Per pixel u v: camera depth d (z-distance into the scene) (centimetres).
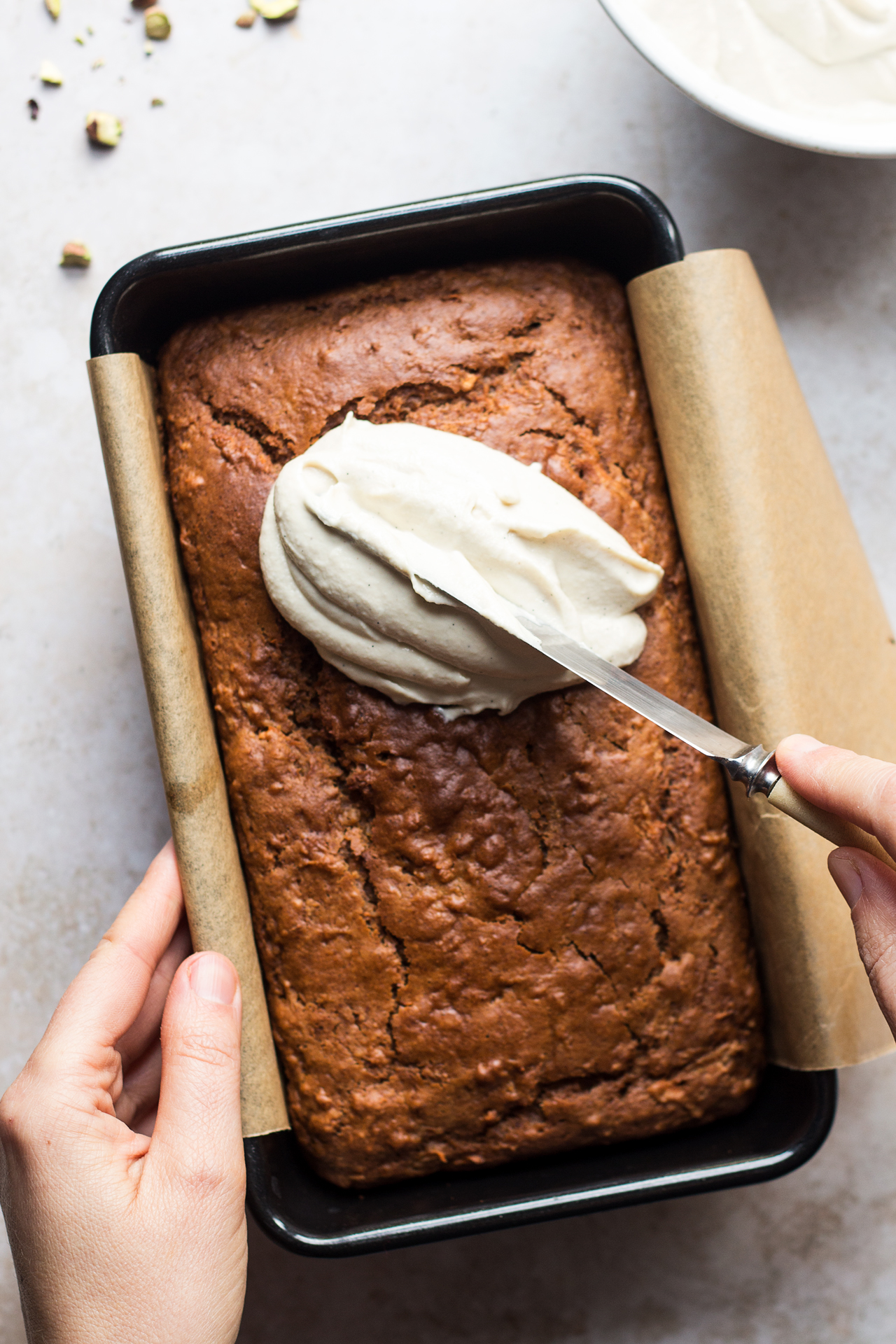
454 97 46
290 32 46
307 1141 40
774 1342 45
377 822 39
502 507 38
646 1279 46
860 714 41
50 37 46
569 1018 39
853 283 46
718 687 40
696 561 40
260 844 40
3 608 46
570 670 37
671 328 40
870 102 43
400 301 41
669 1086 40
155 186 46
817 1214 46
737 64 43
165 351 41
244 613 40
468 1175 40
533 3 46
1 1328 45
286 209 46
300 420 40
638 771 40
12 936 46
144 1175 37
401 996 39
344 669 39
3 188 46
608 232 41
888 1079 46
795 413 41
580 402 40
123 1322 36
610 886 40
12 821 46
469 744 39
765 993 41
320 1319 45
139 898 40
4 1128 38
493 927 39
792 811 36
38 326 46
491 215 39
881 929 36
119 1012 39
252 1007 39
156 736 39
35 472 46
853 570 42
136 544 39
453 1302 45
